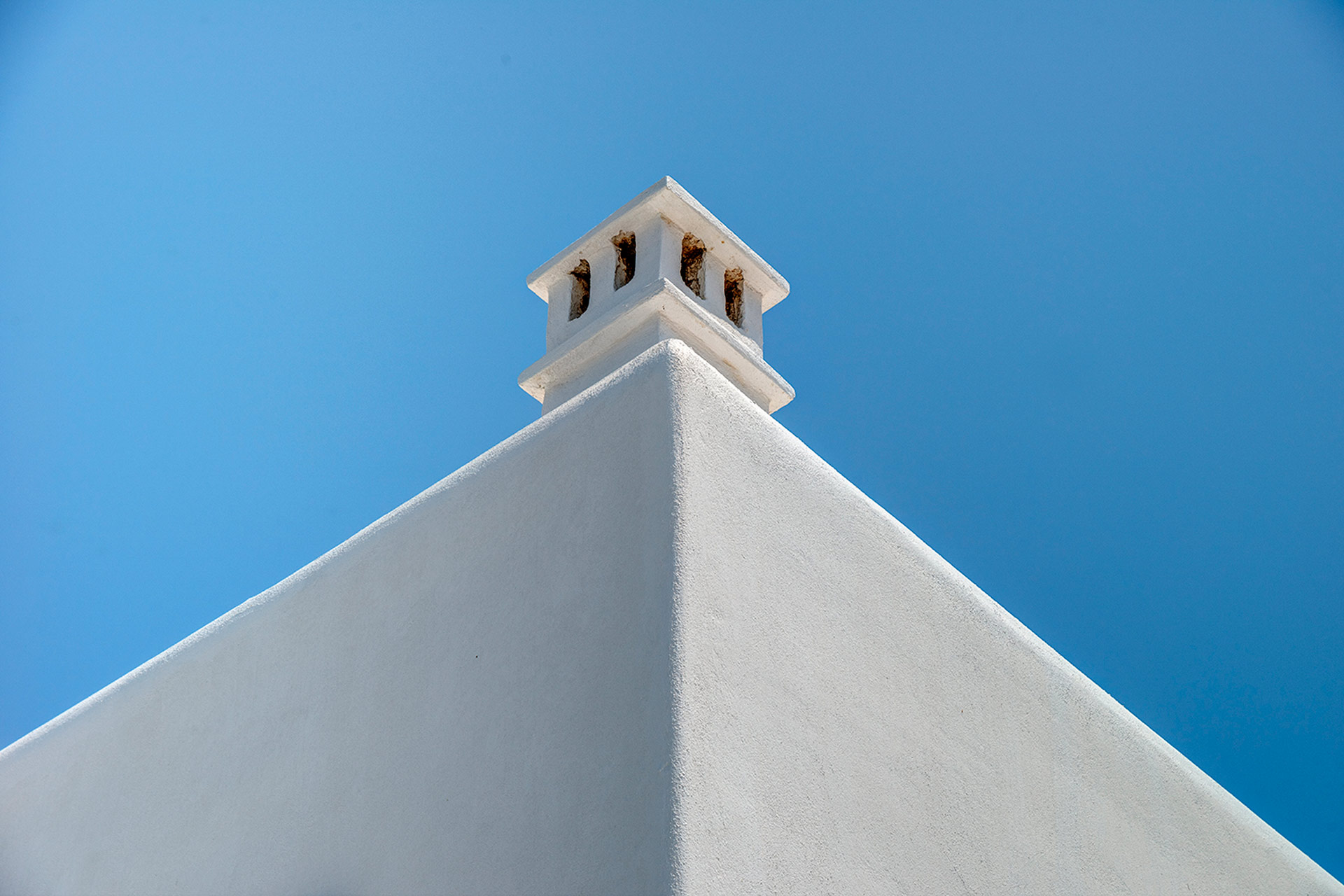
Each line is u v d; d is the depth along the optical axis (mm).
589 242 3572
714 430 2408
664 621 2096
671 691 2014
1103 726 3189
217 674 3230
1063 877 2725
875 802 2330
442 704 2498
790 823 2100
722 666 2123
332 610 2984
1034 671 3066
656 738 1987
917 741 2541
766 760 2117
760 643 2238
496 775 2268
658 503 2250
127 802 3246
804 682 2307
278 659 3061
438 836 2312
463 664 2508
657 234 3424
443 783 2377
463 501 2789
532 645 2361
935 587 2891
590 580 2309
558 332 3555
